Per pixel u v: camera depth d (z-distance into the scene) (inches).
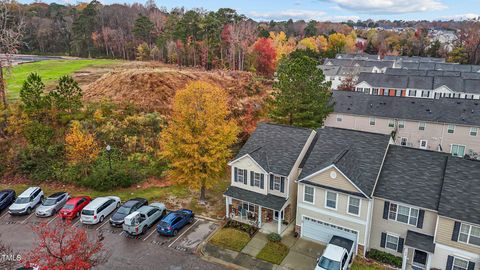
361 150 945.5
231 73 2277.3
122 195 1211.9
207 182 1084.5
